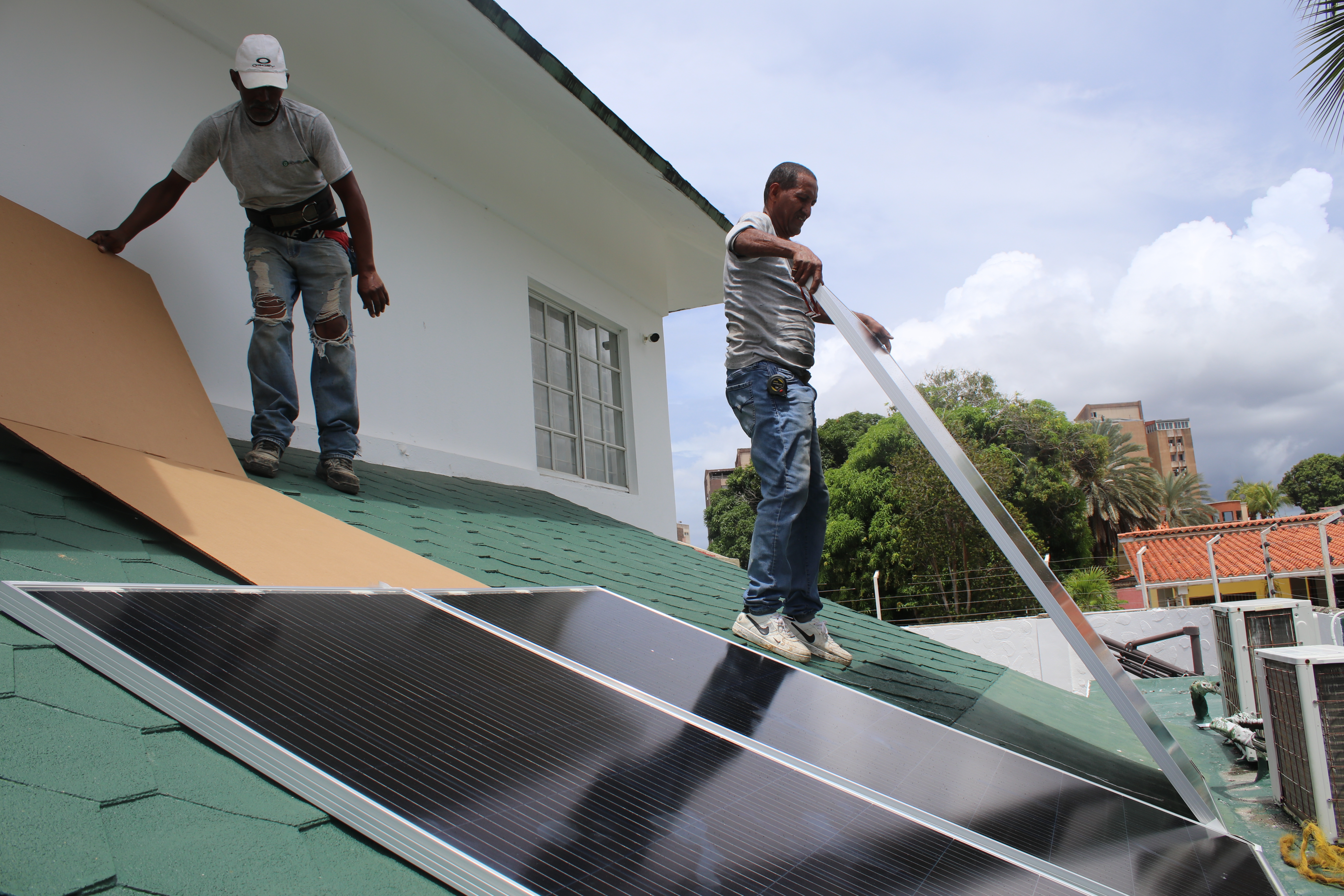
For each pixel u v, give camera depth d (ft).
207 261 16.31
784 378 11.66
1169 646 50.62
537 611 9.05
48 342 10.06
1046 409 142.20
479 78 25.22
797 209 12.55
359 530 11.50
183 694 4.55
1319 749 9.29
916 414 8.47
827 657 13.08
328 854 3.94
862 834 5.32
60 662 4.79
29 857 3.26
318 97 19.76
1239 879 6.23
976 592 103.04
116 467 8.99
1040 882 5.22
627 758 5.48
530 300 28.25
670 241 36.78
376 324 20.88
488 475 24.00
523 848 4.07
